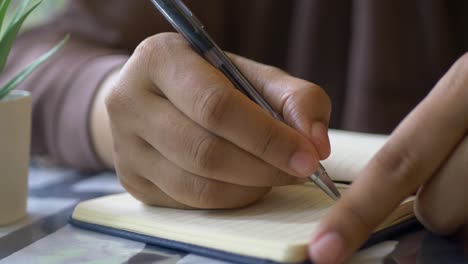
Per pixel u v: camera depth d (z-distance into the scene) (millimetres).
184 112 485
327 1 1085
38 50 919
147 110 510
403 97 1006
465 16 1036
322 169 488
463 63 420
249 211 505
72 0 1025
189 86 476
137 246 483
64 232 525
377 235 468
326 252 389
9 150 550
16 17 572
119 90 527
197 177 497
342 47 1089
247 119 459
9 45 565
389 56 1008
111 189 693
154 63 505
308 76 1102
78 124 791
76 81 830
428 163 414
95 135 780
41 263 448
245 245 422
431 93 424
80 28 1003
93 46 947
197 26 500
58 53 901
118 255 463
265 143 456
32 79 863
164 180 513
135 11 1013
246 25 1159
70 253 469
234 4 1158
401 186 407
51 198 651
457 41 1038
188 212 518
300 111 494
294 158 453
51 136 823
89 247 483
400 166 408
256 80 532
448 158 433
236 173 482
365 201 404
